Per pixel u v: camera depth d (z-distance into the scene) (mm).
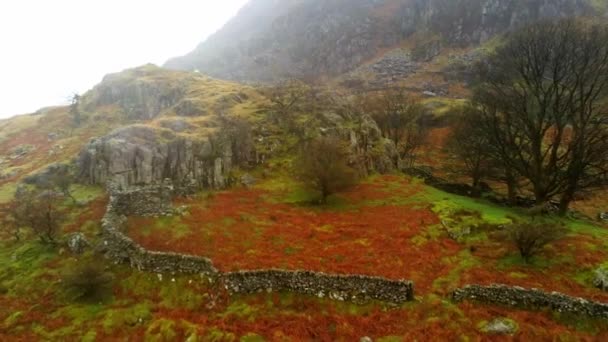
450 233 32625
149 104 81562
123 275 26641
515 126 43688
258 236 31328
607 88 41719
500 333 20953
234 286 24562
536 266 27219
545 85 43594
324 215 36469
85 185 43938
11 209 39188
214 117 55938
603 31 41938
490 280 25812
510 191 44062
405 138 76562
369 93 118438
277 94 68312
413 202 40062
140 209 33500
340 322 22344
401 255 29078
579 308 21891
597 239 31141
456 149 57125
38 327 22953
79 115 82812
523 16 139875
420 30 168375
